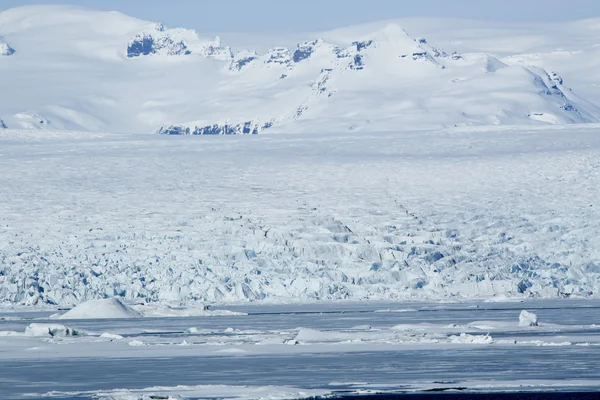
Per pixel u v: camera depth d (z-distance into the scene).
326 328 71.81
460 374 46.91
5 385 44.66
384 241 124.06
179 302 105.00
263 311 94.25
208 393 41.34
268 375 47.44
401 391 41.91
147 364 52.09
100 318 86.38
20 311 96.75
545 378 45.31
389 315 86.31
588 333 66.19
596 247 121.25
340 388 42.94
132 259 114.38
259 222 128.38
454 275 117.31
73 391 42.62
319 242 122.00
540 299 109.50
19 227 124.31
